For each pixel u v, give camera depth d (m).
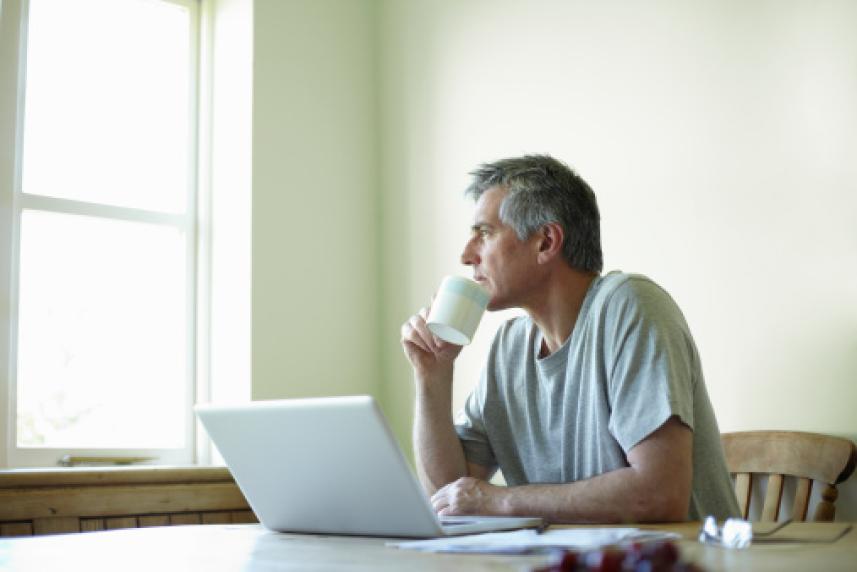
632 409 1.48
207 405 1.28
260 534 1.28
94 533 1.33
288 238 3.14
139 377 3.07
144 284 3.11
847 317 2.15
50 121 2.97
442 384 1.83
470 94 3.10
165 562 0.95
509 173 1.79
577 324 1.68
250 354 3.01
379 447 1.11
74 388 2.95
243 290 3.06
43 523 1.87
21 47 2.91
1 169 2.83
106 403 3.00
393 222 3.32
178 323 3.16
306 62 3.25
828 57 2.23
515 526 1.23
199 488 2.14
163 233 3.16
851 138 2.17
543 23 2.90
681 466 1.42
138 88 3.16
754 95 2.37
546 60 2.88
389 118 3.37
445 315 1.62
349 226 3.30
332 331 3.21
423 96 3.26
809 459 2.10
